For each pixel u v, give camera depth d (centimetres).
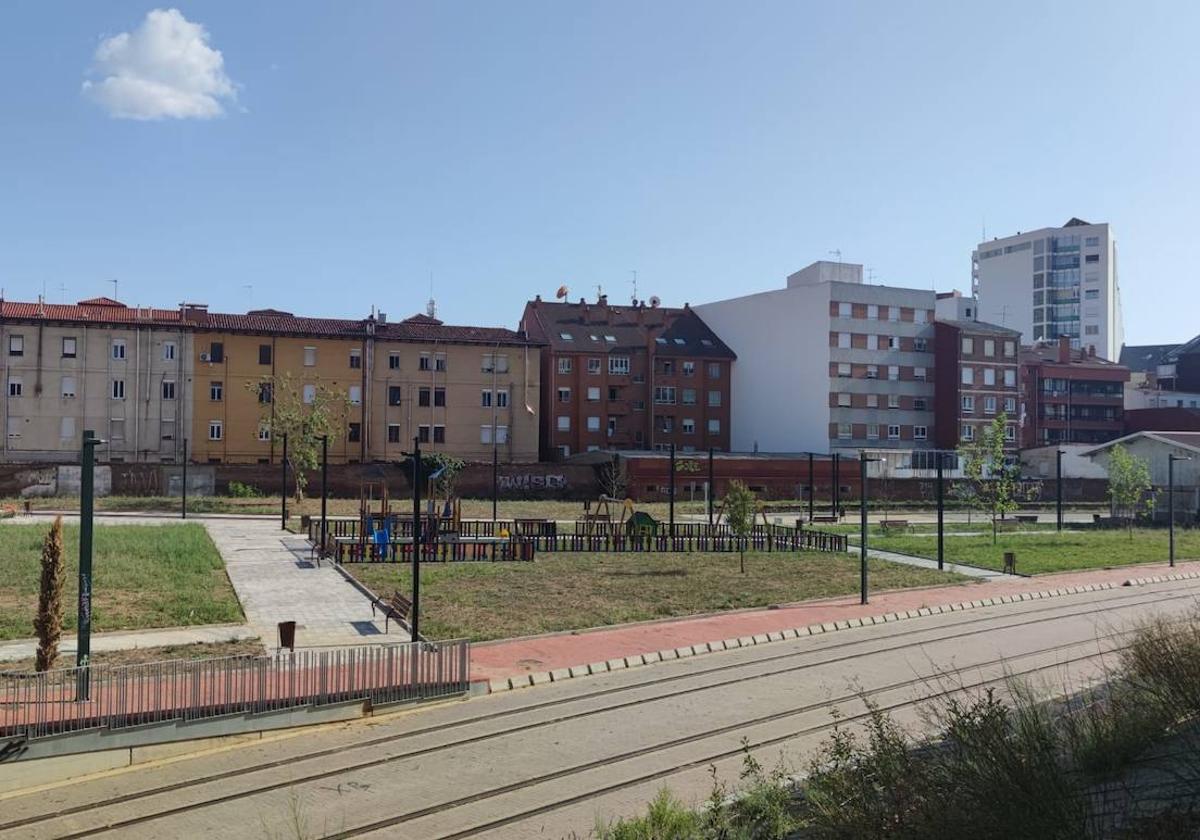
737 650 2344
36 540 3716
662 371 8762
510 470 7275
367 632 2342
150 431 7050
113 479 6419
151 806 1275
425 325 7975
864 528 3045
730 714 1739
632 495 7288
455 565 3616
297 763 1454
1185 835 822
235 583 3039
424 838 1170
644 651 2244
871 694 1886
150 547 3647
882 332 8806
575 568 3628
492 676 1975
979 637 2517
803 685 1967
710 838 1063
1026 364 9856
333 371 7438
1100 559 4247
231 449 7194
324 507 3872
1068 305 13250
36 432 6862
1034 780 857
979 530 5688
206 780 1379
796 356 8738
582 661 2131
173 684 1530
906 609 2917
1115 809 915
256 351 7275
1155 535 5491
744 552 4291
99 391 6969
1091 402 10106
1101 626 2670
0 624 2295
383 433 7550
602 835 1091
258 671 1631
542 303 8812
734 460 7644
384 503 4269
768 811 1108
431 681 1822
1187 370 11588
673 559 4009
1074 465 8738
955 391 8794
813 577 3541
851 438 8631
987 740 918
